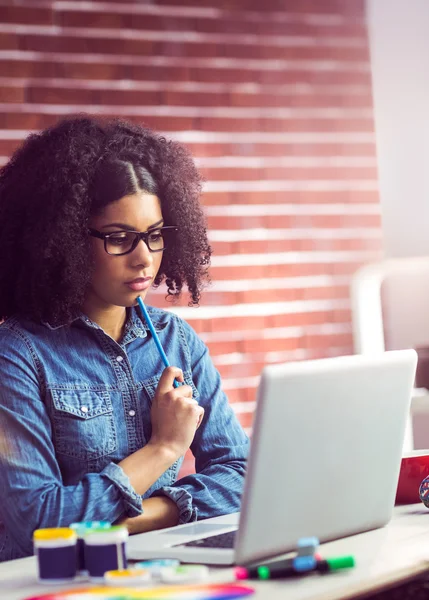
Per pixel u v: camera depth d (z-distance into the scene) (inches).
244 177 177.9
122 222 93.4
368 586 66.0
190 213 103.2
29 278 95.0
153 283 107.5
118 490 85.4
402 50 180.1
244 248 177.8
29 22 165.6
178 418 90.3
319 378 71.3
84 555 70.3
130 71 171.0
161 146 101.0
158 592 63.0
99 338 95.6
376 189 184.4
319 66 181.9
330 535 76.0
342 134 183.2
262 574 66.7
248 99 178.1
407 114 180.5
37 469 87.0
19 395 89.5
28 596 66.4
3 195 98.6
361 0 183.3
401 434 80.3
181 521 89.5
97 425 92.5
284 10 179.9
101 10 169.3
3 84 164.4
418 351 145.6
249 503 68.7
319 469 73.0
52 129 99.2
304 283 181.5
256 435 68.2
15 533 85.7
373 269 158.4
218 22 176.2
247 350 177.6
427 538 77.0
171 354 101.0
